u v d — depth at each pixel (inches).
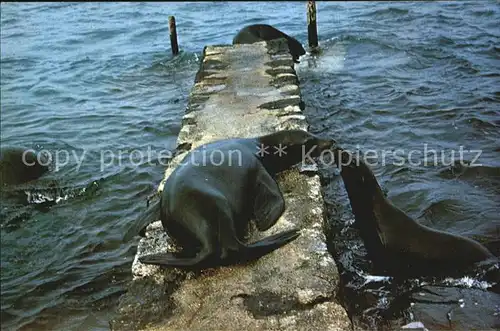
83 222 313.9
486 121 382.0
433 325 209.3
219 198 211.0
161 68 601.9
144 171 366.3
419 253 239.1
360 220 254.7
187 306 190.5
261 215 233.0
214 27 767.1
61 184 354.9
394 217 240.5
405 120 400.5
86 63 632.4
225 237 204.5
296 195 249.6
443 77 475.8
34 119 475.8
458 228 268.2
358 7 783.1
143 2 957.2
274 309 185.5
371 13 733.3
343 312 183.5
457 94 433.7
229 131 321.7
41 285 262.2
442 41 571.8
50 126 458.0
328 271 200.5
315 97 464.4
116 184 351.9
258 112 347.9
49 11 940.6
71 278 265.7
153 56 643.5
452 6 709.3
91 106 499.8
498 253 245.8
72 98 524.4
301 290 192.1
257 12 833.5
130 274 265.0
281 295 190.9
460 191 301.0
